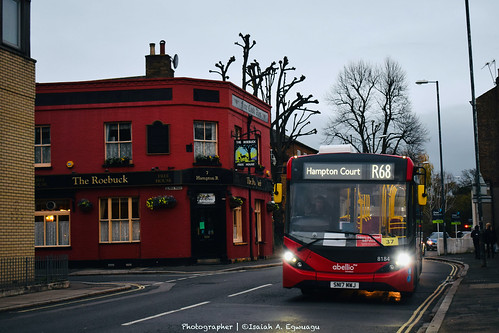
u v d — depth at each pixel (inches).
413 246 545.6
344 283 521.7
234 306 522.0
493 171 1617.9
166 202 1200.2
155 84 1240.8
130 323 433.4
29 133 775.7
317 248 530.3
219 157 1262.3
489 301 532.4
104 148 1241.4
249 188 1366.9
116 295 682.8
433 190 3334.2
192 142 1237.7
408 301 566.3
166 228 1215.6
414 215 564.1
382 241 524.4
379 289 518.9
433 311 495.2
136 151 1235.2
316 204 544.4
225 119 1278.3
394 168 545.6
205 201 1237.1
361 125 2154.3
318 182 549.6
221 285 736.3
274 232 1736.0
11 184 740.0
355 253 523.8
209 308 510.6
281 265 1232.2
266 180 1485.0
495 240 1309.1
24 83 770.8
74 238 1238.9
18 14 773.9
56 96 1258.6
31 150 777.6
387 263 519.8
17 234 745.6
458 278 816.9
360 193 540.7
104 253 1229.1
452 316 448.1
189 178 1219.2
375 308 512.4
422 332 387.9
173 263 1206.9
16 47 765.9
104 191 1237.1
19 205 751.1
